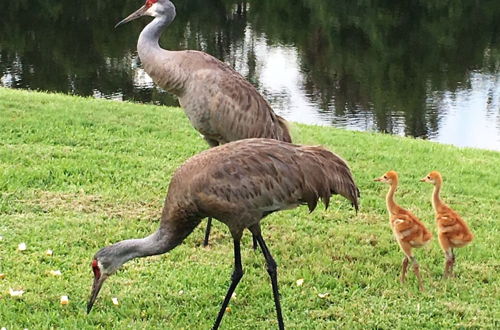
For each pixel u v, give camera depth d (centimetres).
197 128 658
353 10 2506
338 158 579
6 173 694
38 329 554
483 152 851
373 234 656
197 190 557
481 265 625
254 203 559
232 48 1966
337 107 1440
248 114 644
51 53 1755
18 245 618
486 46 2100
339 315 576
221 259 621
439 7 2530
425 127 1312
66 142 766
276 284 562
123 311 571
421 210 694
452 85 1688
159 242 566
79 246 625
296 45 2062
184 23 2238
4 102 845
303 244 641
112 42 1903
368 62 1908
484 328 570
